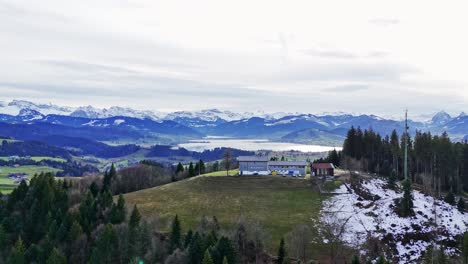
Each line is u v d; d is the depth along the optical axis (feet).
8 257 344.49
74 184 608.60
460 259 369.71
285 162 606.55
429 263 360.69
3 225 389.19
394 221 436.76
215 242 338.54
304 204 474.49
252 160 605.73
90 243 374.02
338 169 650.02
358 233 413.39
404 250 392.88
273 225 422.82
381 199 492.13
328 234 406.62
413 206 471.21
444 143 589.73
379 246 393.91
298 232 371.56
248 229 366.84
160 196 509.76
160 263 337.11
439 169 588.91
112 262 347.77
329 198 490.49
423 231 420.77
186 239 354.33
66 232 376.48
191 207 471.62
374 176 596.29
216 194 509.35
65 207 433.89
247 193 510.58
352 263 327.47
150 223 387.55
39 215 407.64
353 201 482.28
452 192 542.16
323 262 359.87
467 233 365.61
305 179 561.02
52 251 332.80
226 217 443.32
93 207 426.51
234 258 326.03
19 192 452.35
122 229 368.07
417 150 631.15
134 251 349.41
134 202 491.31
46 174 504.84
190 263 323.37
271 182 549.13
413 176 647.15
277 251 368.89
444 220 444.96
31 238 391.24
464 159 601.62
